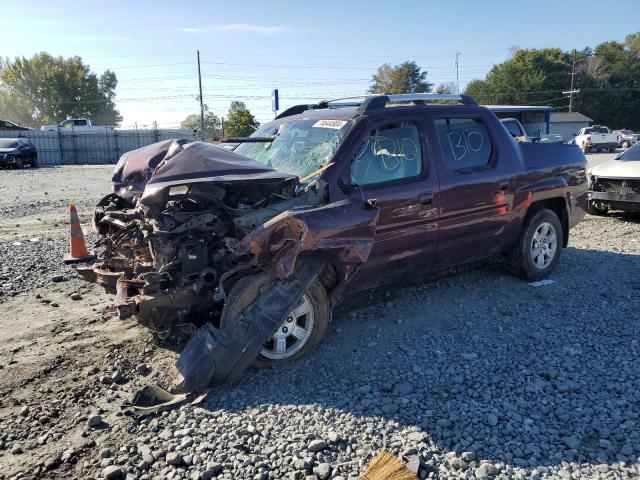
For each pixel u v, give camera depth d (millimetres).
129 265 4785
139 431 3459
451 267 5520
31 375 4250
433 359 4352
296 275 4188
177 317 4199
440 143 5227
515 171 5715
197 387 3824
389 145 4898
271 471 3021
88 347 4758
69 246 8555
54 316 5527
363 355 4445
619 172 9734
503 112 27562
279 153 5164
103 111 85125
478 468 2982
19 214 12195
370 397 3764
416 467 2973
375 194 4656
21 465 3176
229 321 4020
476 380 3971
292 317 4297
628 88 78438
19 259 7691
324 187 4418
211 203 4266
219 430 3410
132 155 5633
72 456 3248
